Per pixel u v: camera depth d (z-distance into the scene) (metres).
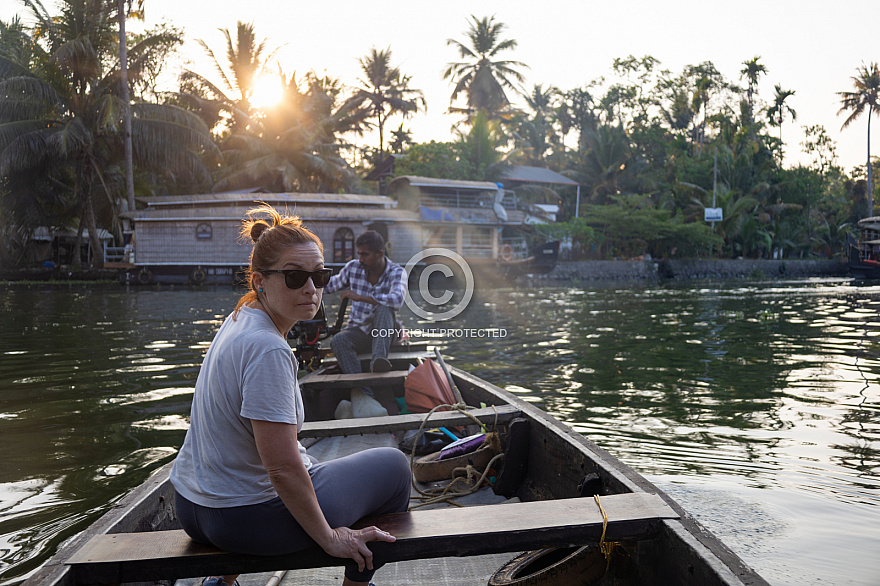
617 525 2.07
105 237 32.81
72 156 26.48
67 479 4.06
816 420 5.57
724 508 3.59
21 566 2.93
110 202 27.84
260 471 1.85
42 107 25.84
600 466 2.75
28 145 24.19
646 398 6.47
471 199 29.42
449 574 2.64
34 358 8.62
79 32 26.17
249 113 36.00
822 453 4.64
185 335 10.92
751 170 45.06
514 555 2.81
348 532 1.88
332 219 25.84
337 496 1.98
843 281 33.28
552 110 56.16
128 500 2.43
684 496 3.79
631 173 44.28
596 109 51.66
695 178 43.25
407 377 4.91
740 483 4.00
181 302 17.75
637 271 34.94
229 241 25.66
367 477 2.08
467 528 2.01
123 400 6.24
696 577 1.86
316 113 36.34
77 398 6.31
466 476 3.72
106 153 27.97
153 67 27.52
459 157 36.31
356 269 5.71
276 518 1.85
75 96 26.52
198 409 1.91
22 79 24.25
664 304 18.62
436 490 3.65
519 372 7.97
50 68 25.44
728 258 42.31
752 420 5.58
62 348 9.48
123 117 25.56
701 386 7.08
